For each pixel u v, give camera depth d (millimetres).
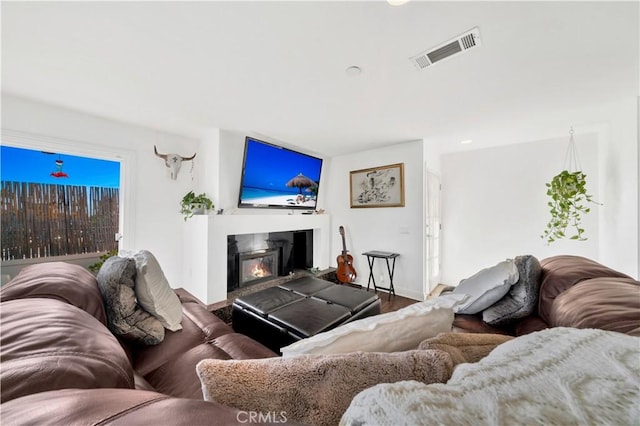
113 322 1196
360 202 3902
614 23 1237
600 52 1473
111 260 1385
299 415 505
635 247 2139
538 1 1120
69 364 555
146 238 2936
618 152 2385
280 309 1852
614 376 334
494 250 3596
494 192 3598
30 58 1560
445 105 2219
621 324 745
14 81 1852
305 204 4027
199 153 3316
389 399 357
